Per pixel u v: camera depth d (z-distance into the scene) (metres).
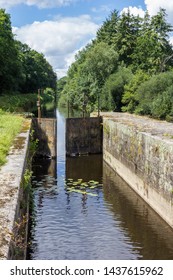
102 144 30.75
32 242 13.86
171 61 57.69
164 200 15.94
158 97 33.47
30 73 79.12
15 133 21.23
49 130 28.69
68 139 30.08
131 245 13.77
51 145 28.77
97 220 16.23
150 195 17.95
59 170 25.47
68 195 19.72
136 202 18.83
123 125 23.41
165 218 15.89
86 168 26.31
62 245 13.69
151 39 57.09
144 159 18.89
